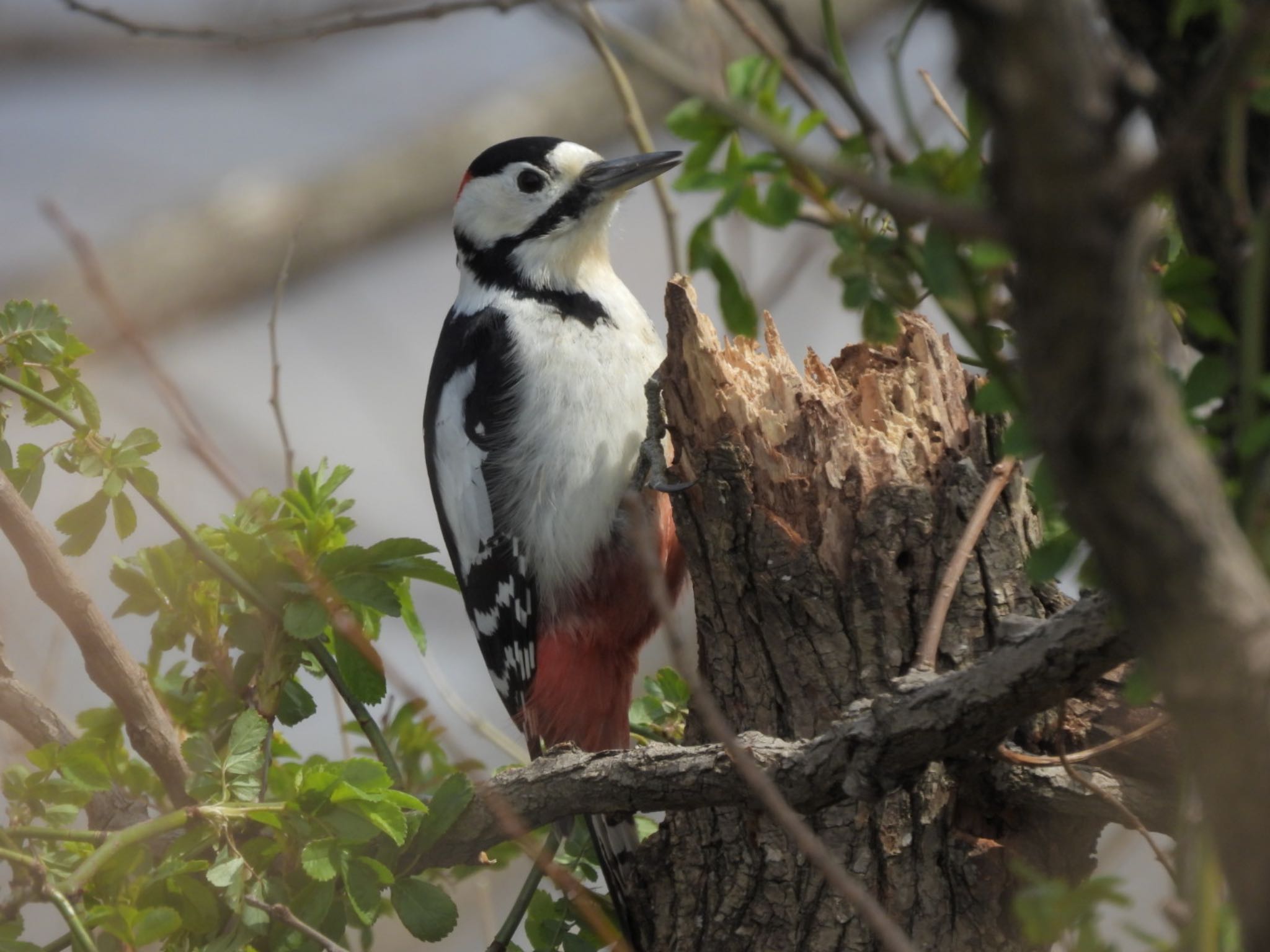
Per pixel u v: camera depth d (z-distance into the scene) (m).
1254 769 3.30
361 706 8.01
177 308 16.45
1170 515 3.07
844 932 6.86
